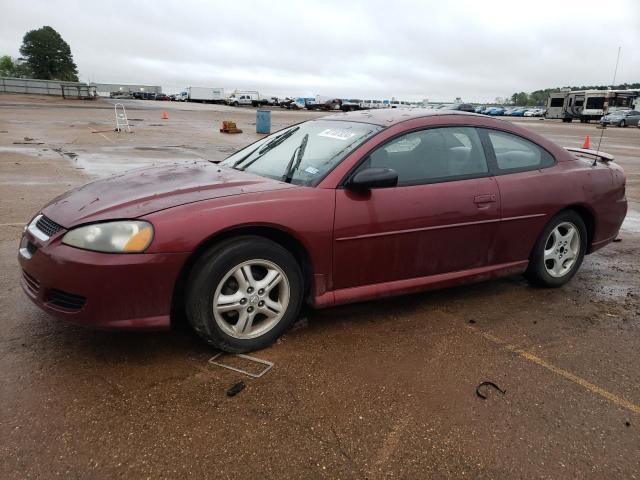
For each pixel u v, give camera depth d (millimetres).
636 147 21047
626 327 3771
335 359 3119
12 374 2793
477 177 3822
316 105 67812
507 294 4324
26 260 2975
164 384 2773
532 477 2244
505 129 4109
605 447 2453
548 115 56656
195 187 3203
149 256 2750
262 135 21359
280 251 3104
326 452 2328
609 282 4750
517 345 3416
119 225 2777
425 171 3643
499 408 2711
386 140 3531
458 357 3219
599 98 48531
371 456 2320
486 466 2293
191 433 2402
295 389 2787
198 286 2885
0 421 2410
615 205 4605
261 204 3045
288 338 3350
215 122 29266
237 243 2957
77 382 2754
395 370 3029
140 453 2262
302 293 3295
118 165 10953
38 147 13820
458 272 3840
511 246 4035
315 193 3217
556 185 4148
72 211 3012
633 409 2764
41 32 112812
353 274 3398
